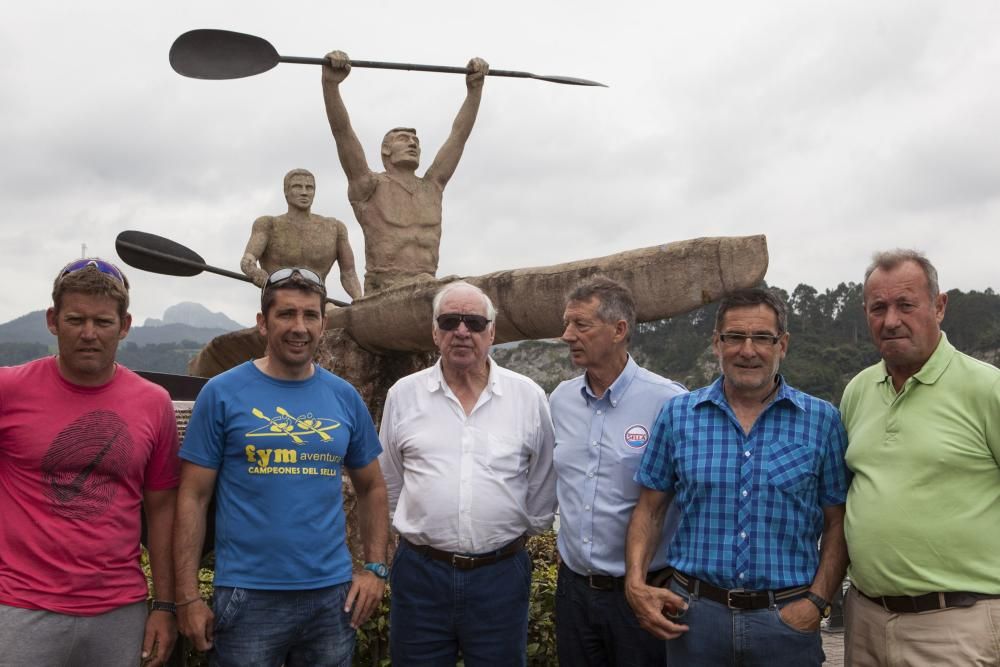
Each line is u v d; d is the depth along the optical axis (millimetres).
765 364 2775
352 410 3064
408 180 7578
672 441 2953
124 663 2639
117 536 2631
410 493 3256
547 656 4289
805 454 2781
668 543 3133
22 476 2553
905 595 2672
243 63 5488
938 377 2713
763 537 2725
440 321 3246
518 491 3283
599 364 3174
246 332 8289
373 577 3014
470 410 3291
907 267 2730
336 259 8805
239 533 2771
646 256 4340
